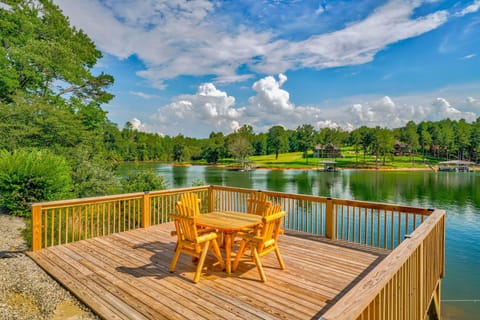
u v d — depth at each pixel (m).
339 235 11.65
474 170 55.59
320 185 32.56
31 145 11.75
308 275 3.39
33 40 14.04
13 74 13.13
